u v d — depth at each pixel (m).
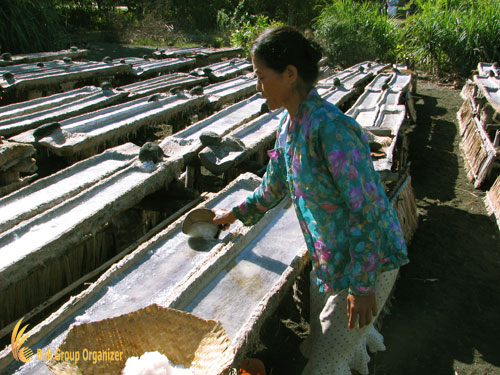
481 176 5.38
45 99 5.95
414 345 2.94
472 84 9.02
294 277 2.55
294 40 1.58
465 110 7.95
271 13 18.98
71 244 2.91
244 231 2.81
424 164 6.17
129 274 2.52
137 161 3.86
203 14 18.72
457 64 12.02
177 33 17.50
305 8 17.62
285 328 3.03
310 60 1.61
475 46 11.72
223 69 9.46
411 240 4.19
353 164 1.53
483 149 5.59
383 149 4.29
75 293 3.02
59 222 2.99
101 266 3.05
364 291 1.63
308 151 1.61
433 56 12.16
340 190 1.57
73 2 17.75
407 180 4.28
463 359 2.84
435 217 4.69
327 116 1.57
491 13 11.70
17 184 3.92
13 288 2.65
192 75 8.71
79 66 8.45
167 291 2.40
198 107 6.50
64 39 13.55
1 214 3.06
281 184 2.05
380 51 13.02
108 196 3.34
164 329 1.83
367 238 1.58
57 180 3.62
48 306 2.78
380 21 13.14
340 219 1.70
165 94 6.47
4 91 6.65
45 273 2.85
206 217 2.72
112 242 3.47
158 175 3.72
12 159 3.83
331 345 1.98
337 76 8.99
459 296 3.45
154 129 7.01
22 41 11.18
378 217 1.58
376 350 2.82
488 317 3.24
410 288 3.53
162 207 3.81
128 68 8.84
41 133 4.50
